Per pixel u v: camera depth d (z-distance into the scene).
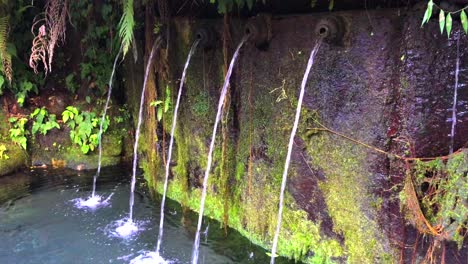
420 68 3.11
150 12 5.53
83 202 5.89
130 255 4.56
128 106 7.48
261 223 4.60
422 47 3.07
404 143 3.29
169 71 5.41
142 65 6.29
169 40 5.32
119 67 7.43
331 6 3.58
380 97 3.38
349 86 3.57
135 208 5.71
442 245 3.21
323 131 3.84
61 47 7.43
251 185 4.66
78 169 7.18
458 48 2.93
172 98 5.49
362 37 3.41
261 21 4.09
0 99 7.09
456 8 2.83
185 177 5.54
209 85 4.95
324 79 3.73
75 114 7.27
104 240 4.88
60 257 4.52
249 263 4.37
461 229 3.05
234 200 4.93
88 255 4.56
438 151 3.15
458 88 2.99
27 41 7.11
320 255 4.08
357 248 3.76
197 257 4.50
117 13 6.87
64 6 6.04
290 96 4.06
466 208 2.98
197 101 5.14
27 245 4.76
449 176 3.06
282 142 4.23
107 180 6.71
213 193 5.21
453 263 3.20
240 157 4.77
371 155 3.52
